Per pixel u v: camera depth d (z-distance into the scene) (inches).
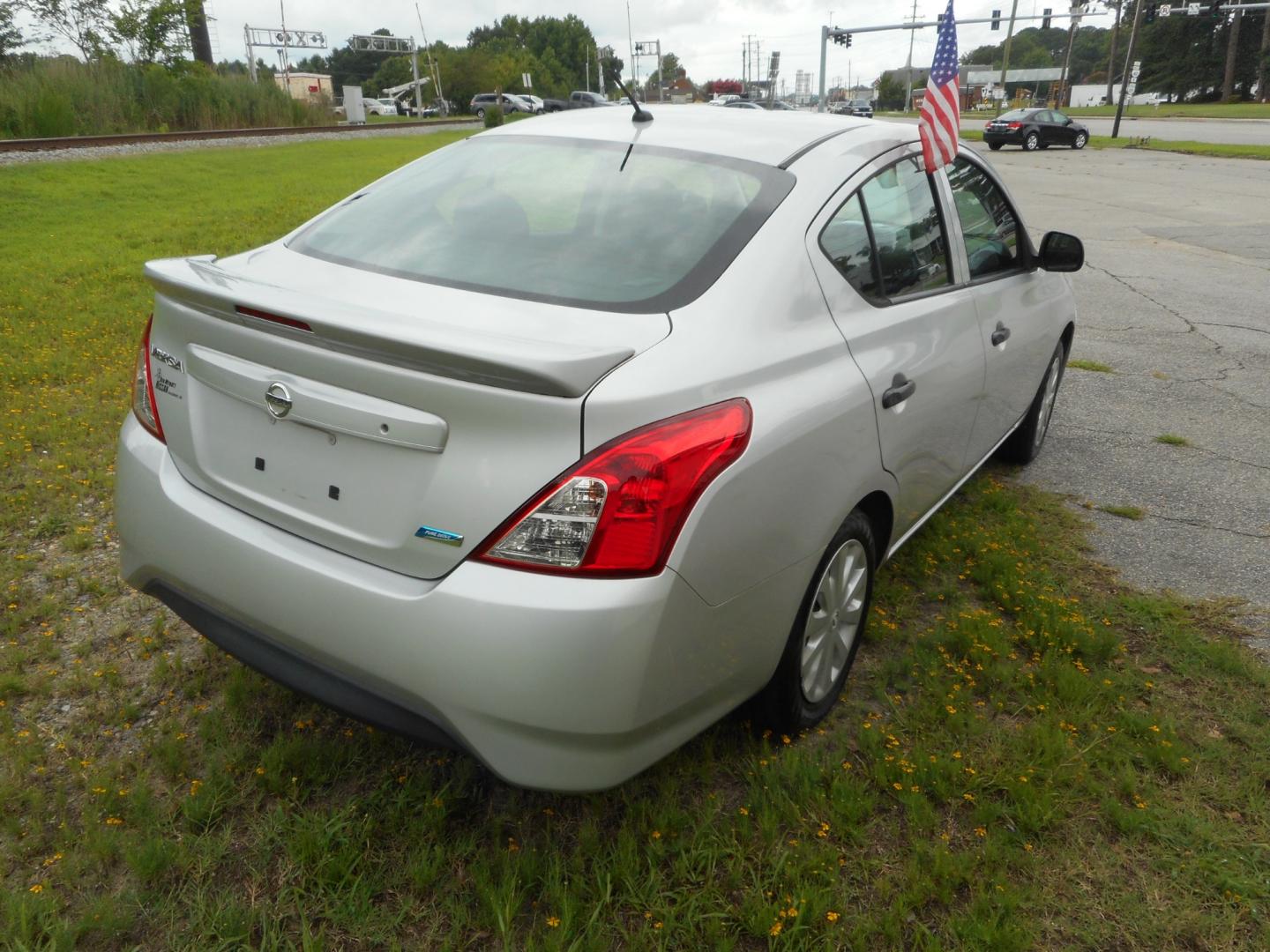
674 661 78.2
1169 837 94.7
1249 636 134.4
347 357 77.5
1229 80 3280.0
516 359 69.6
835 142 113.4
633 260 93.5
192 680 113.5
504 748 75.5
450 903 83.8
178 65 1318.9
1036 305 166.7
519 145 117.0
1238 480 192.2
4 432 184.7
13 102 856.3
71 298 304.5
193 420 90.9
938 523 164.6
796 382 90.7
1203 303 370.0
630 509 73.2
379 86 5024.6
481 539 74.1
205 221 464.4
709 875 87.0
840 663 111.3
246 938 80.2
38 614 126.0
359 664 78.9
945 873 87.6
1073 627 129.3
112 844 87.1
